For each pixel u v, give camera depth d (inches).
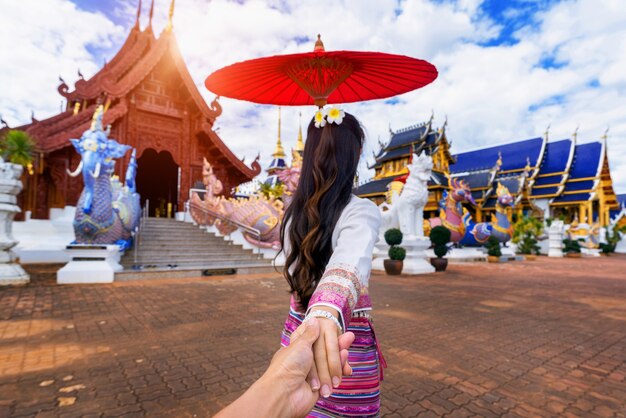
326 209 43.0
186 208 739.4
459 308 291.6
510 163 1668.3
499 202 843.4
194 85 767.1
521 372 159.0
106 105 688.4
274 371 21.1
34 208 621.3
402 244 534.0
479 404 128.6
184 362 160.6
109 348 178.2
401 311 276.2
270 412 18.8
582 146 1572.3
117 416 115.4
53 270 464.4
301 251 44.1
